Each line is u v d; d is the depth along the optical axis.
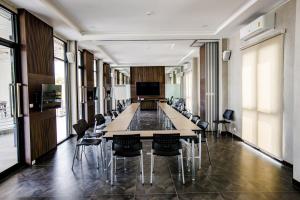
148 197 3.39
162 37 7.33
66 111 7.71
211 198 3.34
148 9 5.12
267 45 5.21
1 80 5.14
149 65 16.27
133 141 3.87
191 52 10.91
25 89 4.75
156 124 9.07
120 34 7.23
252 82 5.97
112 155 3.94
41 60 5.39
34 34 5.06
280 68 4.71
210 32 7.22
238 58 6.91
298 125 3.67
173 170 4.51
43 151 5.45
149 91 16.48
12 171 4.47
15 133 4.73
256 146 5.83
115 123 5.57
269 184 3.80
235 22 5.87
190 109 14.56
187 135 4.09
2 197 3.44
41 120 5.35
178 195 3.45
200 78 9.19
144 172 4.42
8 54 4.69
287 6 4.51
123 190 3.64
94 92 10.51
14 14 4.60
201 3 4.80
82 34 7.14
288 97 4.53
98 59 12.74
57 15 5.11
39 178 4.16
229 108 7.74
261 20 4.89
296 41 3.73
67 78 7.72
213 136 7.59
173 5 4.89
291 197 3.36
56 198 3.39
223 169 4.52
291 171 4.36
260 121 5.59
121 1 4.64
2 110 5.45
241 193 3.49
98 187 3.76
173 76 22.77
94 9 5.09
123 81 25.03
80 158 5.32
